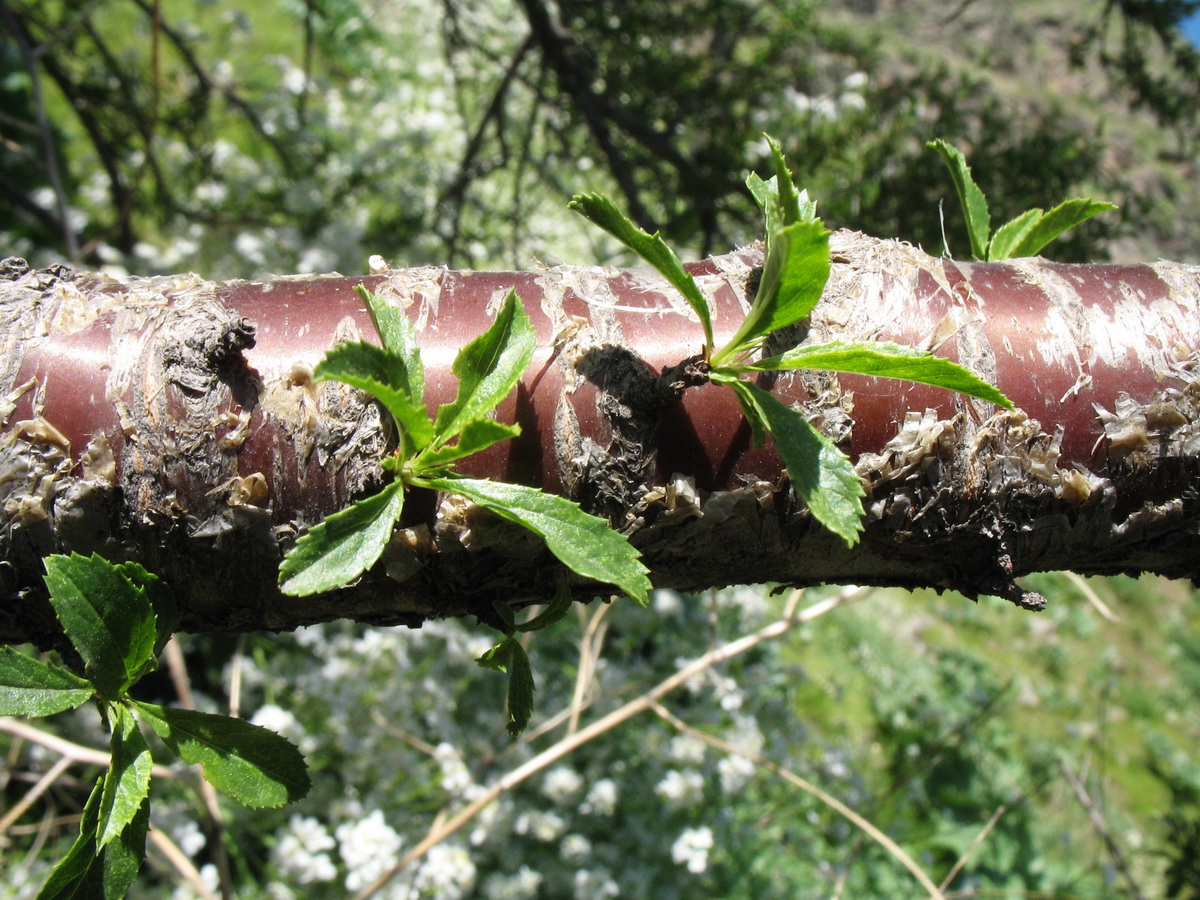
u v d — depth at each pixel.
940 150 0.25
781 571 0.22
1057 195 0.55
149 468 0.19
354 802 0.56
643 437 0.20
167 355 0.20
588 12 0.67
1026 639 1.33
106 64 0.70
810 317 0.21
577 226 0.80
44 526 0.19
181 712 0.19
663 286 0.21
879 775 0.89
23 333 0.20
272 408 0.20
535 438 0.20
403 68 1.19
